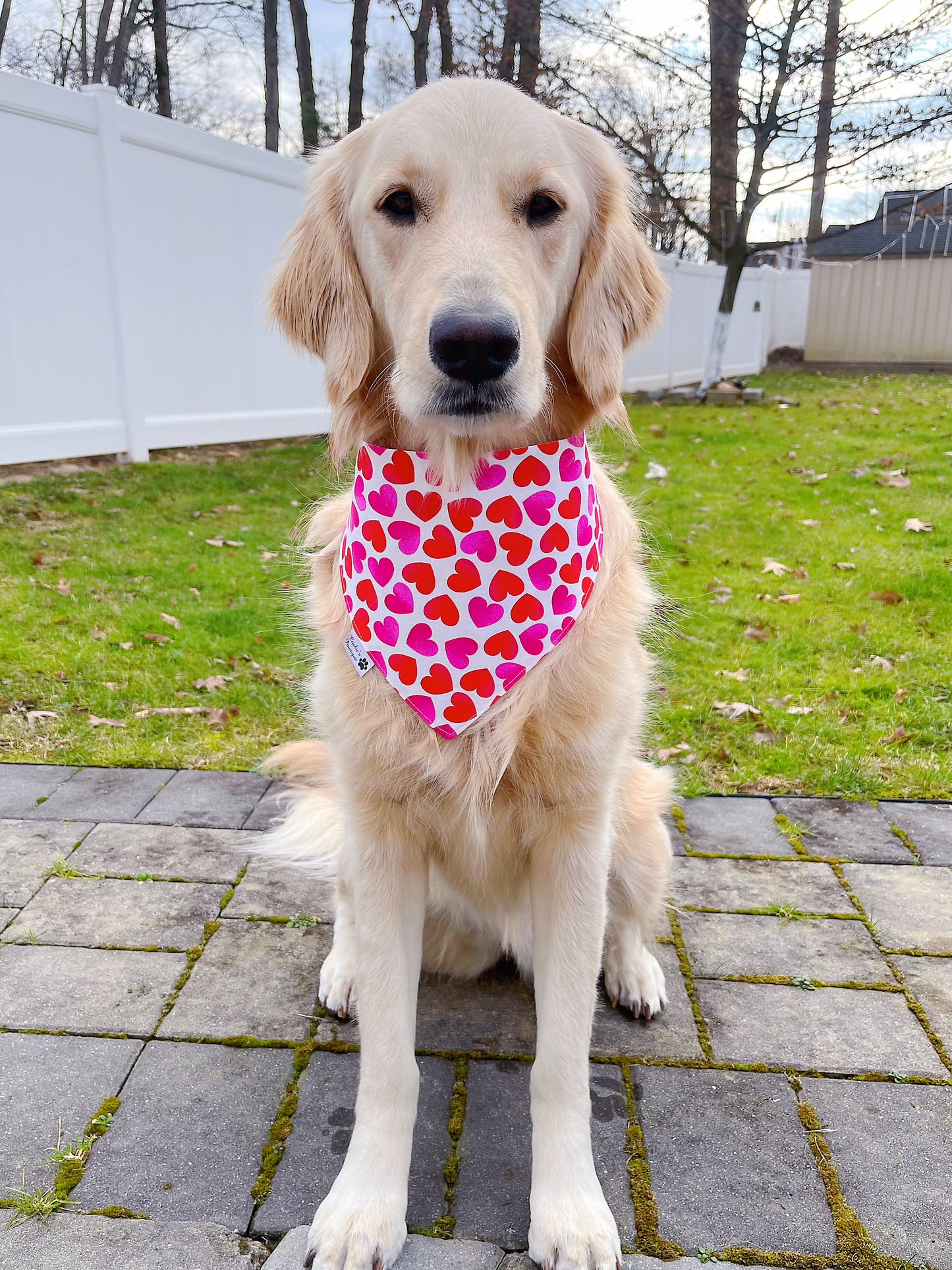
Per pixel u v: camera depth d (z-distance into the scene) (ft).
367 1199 2.39
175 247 9.87
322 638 3.04
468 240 2.41
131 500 8.79
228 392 10.87
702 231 18.71
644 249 3.01
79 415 9.21
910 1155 2.65
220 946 3.46
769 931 3.59
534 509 2.66
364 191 2.68
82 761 4.73
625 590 2.94
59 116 8.34
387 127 2.64
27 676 5.44
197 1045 3.01
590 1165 2.51
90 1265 2.29
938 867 3.98
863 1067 2.95
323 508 3.31
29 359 8.56
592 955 2.68
